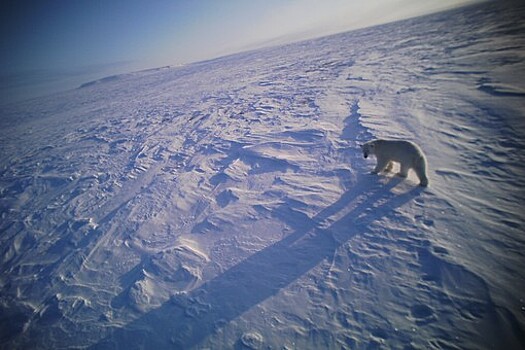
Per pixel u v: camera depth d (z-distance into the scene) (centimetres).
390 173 449
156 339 285
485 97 616
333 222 380
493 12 2356
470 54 1016
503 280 258
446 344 227
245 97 1288
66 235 517
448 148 480
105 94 3212
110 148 959
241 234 406
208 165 661
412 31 2405
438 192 383
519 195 348
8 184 817
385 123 625
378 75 1073
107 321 318
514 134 466
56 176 798
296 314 278
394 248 320
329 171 506
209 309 304
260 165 596
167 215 505
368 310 266
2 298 397
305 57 2442
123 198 603
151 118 1279
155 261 388
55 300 368
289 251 354
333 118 742
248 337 268
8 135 1730
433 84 797
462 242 305
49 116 2272
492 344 220
